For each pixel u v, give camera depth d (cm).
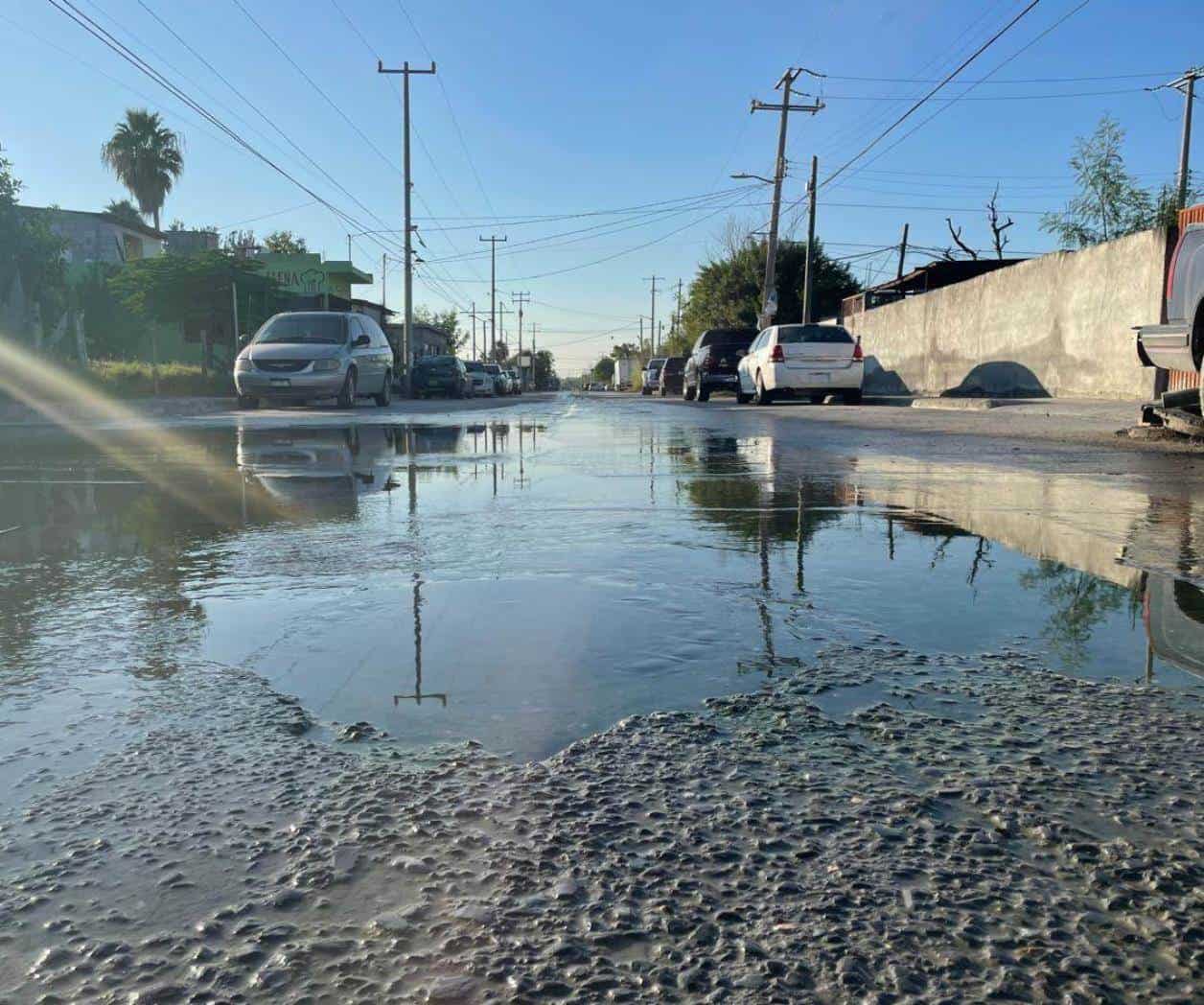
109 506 530
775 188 3747
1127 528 443
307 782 176
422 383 3662
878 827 158
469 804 167
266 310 2967
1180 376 1384
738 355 2708
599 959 124
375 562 370
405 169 3903
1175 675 234
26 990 118
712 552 386
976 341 2355
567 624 279
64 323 1694
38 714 210
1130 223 2177
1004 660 246
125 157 4872
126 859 149
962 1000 116
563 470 714
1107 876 143
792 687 226
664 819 161
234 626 280
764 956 124
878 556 377
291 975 121
